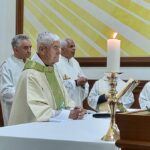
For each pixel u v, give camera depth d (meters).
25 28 5.18
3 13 5.26
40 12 5.13
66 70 4.28
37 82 2.45
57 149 1.61
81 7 4.95
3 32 5.25
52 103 2.53
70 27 4.99
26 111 2.36
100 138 1.63
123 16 4.75
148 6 4.67
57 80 2.64
